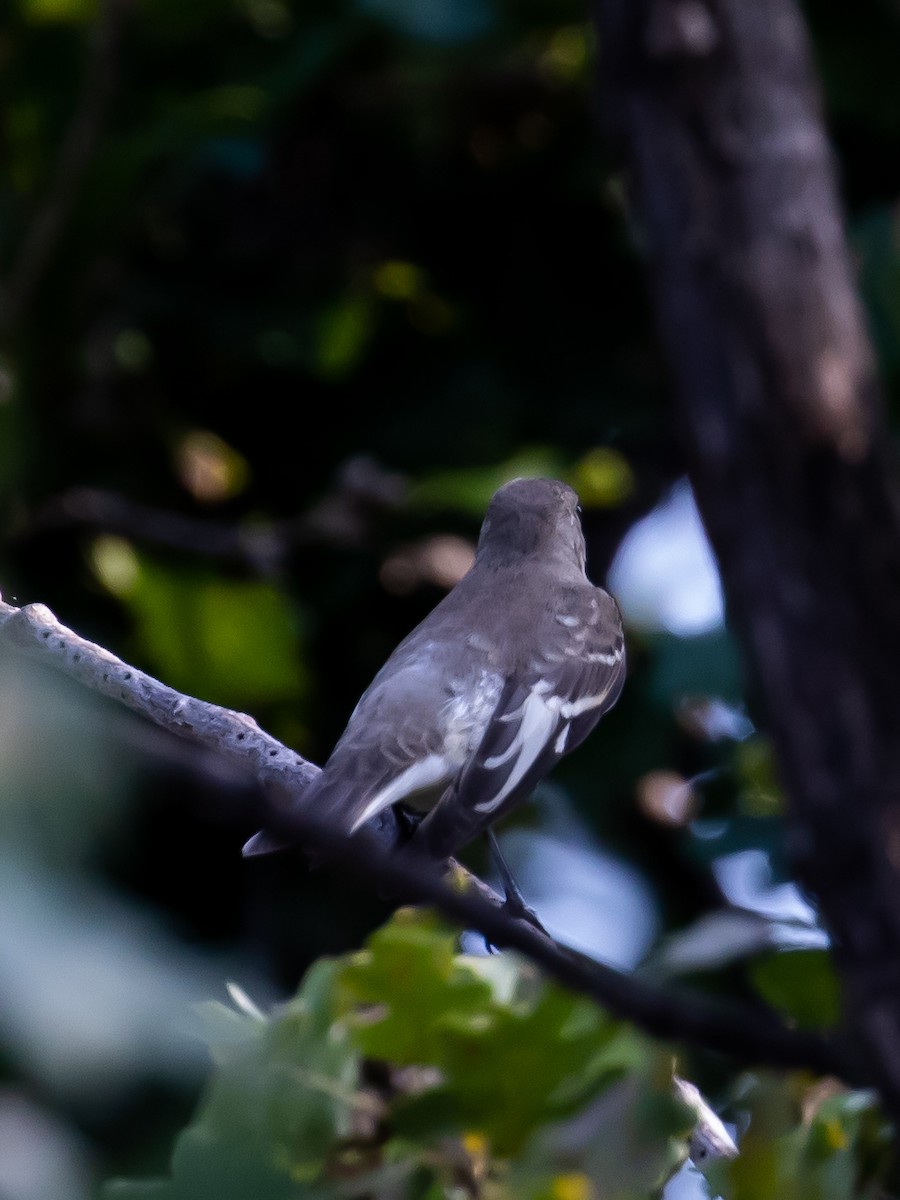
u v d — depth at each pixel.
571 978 3.10
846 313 5.33
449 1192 4.07
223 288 10.33
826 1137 4.19
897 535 5.07
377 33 10.34
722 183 5.45
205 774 2.60
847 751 4.80
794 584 5.04
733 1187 4.24
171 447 10.12
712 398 5.29
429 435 10.25
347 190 10.76
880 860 4.57
